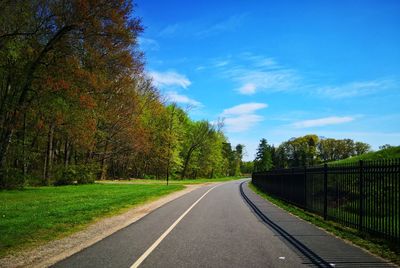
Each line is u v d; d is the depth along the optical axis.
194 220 14.77
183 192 35.97
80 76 31.88
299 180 20.11
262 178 42.09
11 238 10.92
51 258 8.45
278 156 150.12
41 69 32.16
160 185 47.31
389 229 9.93
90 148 51.53
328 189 15.45
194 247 9.38
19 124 35.53
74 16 30.59
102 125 53.62
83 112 36.16
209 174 121.56
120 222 14.49
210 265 7.57
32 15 30.77
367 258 8.22
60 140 53.81
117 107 51.38
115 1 32.03
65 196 27.02
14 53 29.78
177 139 84.25
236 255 8.48
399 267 7.47
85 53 32.31
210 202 23.98
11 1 28.61
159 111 73.19
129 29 33.66
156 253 8.69
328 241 10.23
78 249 9.31
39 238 11.04
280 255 8.49
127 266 7.51
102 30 32.16
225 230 12.17
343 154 139.75
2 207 19.44
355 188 12.62
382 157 24.30
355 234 11.23
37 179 41.94
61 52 31.53
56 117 35.16
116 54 35.62
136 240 10.42
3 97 34.84
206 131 99.56
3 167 33.34
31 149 41.97
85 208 19.00
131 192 31.97
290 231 11.98
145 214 17.08
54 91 32.31
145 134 60.75
